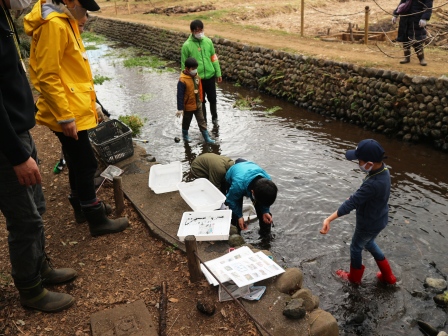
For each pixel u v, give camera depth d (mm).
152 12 26547
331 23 20188
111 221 4398
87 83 3805
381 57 9883
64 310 3383
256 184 4441
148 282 3697
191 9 25109
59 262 3977
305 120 9352
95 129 6254
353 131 8609
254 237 5145
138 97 11516
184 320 3264
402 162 7156
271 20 21922
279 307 3285
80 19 3605
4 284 3637
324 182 6453
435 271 4551
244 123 9219
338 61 9547
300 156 7461
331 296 4289
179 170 5625
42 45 3326
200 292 3531
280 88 11008
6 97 2730
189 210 4684
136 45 20688
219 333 3133
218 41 13898
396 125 8148
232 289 3434
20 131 2816
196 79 7707
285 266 4699
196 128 8984
